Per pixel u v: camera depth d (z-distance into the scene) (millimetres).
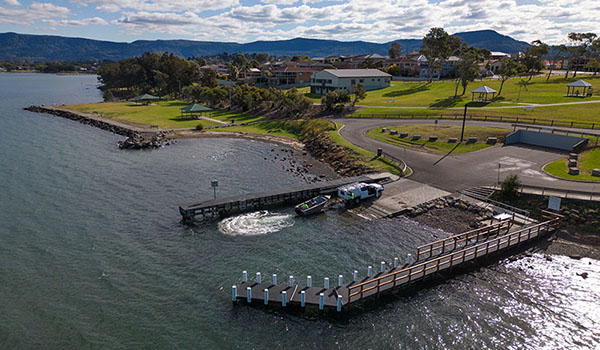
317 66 180625
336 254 36188
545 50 148750
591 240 36969
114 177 59375
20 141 84375
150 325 27172
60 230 41219
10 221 43250
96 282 32031
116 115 119125
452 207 44875
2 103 157750
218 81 188500
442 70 168875
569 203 41188
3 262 34875
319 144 75000
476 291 30797
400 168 56219
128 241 38969
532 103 93438
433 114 89750
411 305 29359
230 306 29266
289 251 36844
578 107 84188
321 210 45906
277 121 102875
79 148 78875
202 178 58812
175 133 93250
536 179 48219
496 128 71875
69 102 167000
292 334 26531
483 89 97812
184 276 32875
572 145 59594
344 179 53875
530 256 35312
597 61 149375
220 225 42562
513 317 27828
